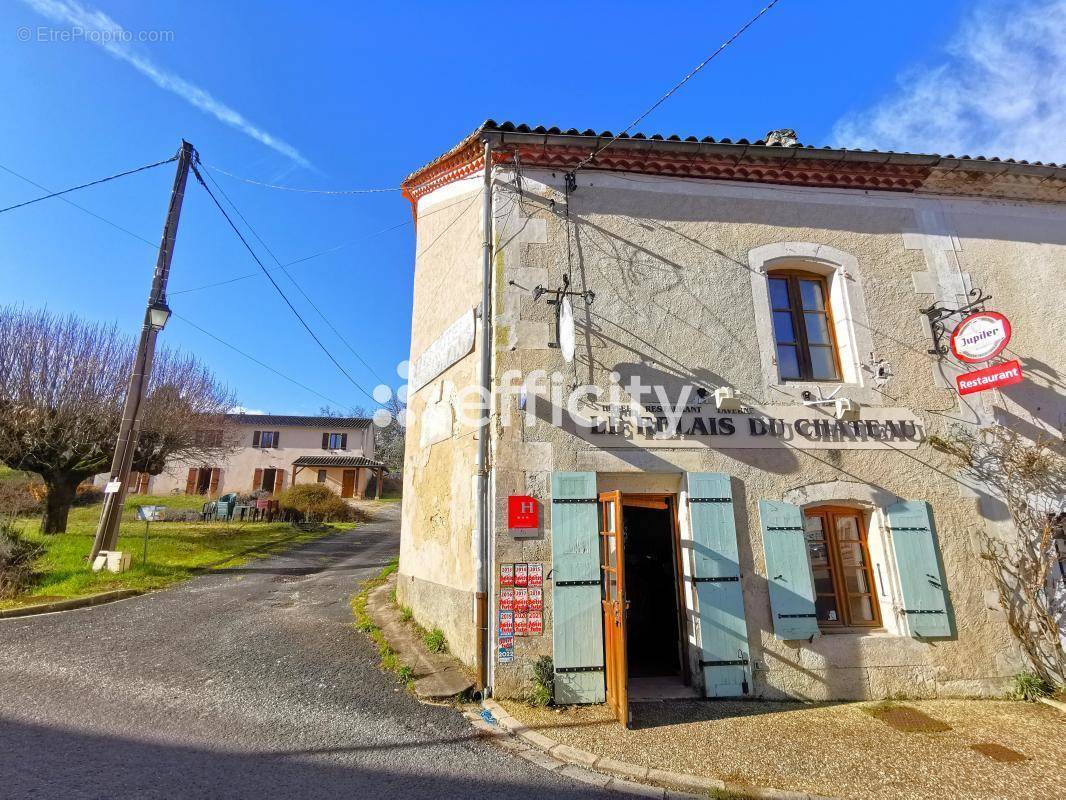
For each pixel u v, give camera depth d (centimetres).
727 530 568
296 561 1255
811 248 682
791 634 550
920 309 680
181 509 2095
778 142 776
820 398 631
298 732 422
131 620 702
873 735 455
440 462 697
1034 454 619
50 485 1284
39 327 1290
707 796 363
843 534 616
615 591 504
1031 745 438
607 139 652
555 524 548
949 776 386
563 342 579
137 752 371
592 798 353
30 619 686
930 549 592
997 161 706
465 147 695
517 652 526
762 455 601
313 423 3238
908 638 568
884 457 618
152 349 1038
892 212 712
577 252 639
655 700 526
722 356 630
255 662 568
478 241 668
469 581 580
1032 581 592
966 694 559
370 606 812
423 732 439
